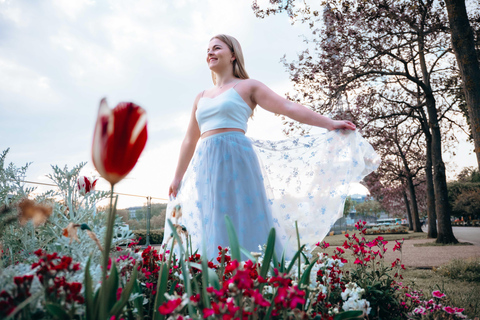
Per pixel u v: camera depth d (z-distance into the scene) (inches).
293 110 107.0
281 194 105.5
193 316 32.7
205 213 98.9
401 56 563.8
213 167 100.3
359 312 46.7
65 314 29.1
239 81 114.6
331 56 475.2
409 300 113.5
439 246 437.4
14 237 68.4
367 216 2196.1
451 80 599.2
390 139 758.5
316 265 72.7
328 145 106.0
